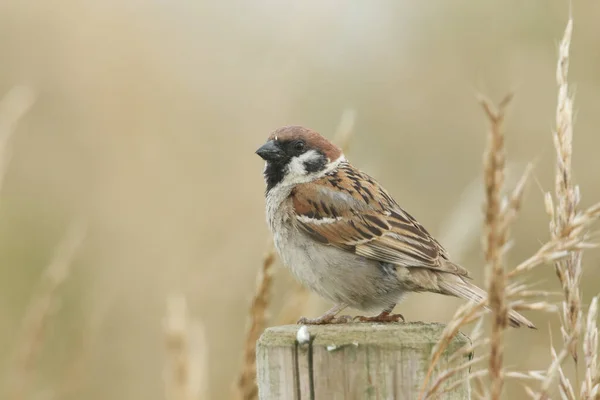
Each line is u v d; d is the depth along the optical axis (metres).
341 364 4.91
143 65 14.53
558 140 5.16
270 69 14.86
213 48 14.98
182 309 7.23
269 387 5.01
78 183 13.95
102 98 14.30
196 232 13.33
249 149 14.19
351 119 8.74
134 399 11.81
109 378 11.91
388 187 14.10
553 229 5.14
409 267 7.54
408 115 14.64
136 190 13.78
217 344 11.78
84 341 10.48
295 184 8.20
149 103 14.26
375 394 4.86
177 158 14.03
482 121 14.09
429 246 7.57
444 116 14.45
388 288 7.67
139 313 12.51
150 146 14.01
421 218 13.78
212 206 13.58
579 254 5.19
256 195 13.62
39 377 11.12
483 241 4.30
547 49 13.22
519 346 10.06
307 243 7.91
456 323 4.46
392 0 15.54
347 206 7.83
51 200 13.84
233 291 12.28
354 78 14.92
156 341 12.23
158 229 13.39
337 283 7.80
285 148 8.31
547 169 12.55
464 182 13.98
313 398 4.93
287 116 14.57
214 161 14.12
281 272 11.83
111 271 12.83
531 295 4.43
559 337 10.05
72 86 14.43
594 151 12.49
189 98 14.55
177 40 14.96
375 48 15.02
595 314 5.14
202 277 12.36
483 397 5.30
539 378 4.74
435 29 14.73
